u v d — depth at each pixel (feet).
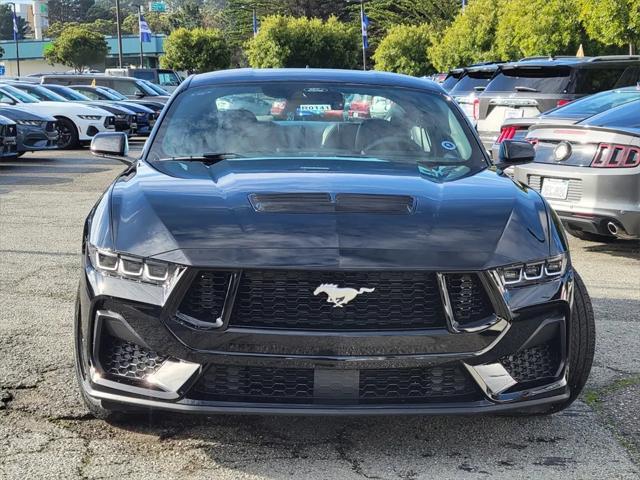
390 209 10.93
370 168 12.83
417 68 165.48
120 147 14.53
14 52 293.84
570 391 11.69
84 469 10.37
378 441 11.41
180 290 9.91
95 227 11.09
